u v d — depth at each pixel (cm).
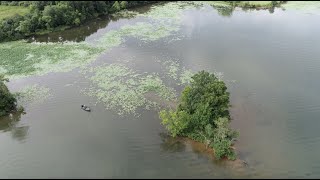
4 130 6431
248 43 9431
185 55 8819
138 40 9781
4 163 5622
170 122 5903
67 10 11025
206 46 9300
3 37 9981
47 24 10606
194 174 5225
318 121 6381
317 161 5481
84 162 5547
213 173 5231
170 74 7938
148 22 11088
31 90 7500
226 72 8000
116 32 10375
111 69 8206
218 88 6062
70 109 6844
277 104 6862
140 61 8550
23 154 5784
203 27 10606
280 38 9669
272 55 8756
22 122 6581
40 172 5391
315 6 12244
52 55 9044
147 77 7819
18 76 8062
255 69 8119
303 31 10106
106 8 11925
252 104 6862
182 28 10550
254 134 6053
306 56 8656
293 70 8056
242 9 12262
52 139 6084
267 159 5506
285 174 5209
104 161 5547
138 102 6956
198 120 5894
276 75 7862
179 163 5456
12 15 10638
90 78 7888
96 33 10438
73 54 9062
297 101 6944
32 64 8600
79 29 10850
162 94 7200
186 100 6228
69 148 5853
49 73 8175
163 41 9675
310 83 7544
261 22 10919
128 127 6284
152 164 5453
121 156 5641
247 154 5603
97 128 6297
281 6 12394
